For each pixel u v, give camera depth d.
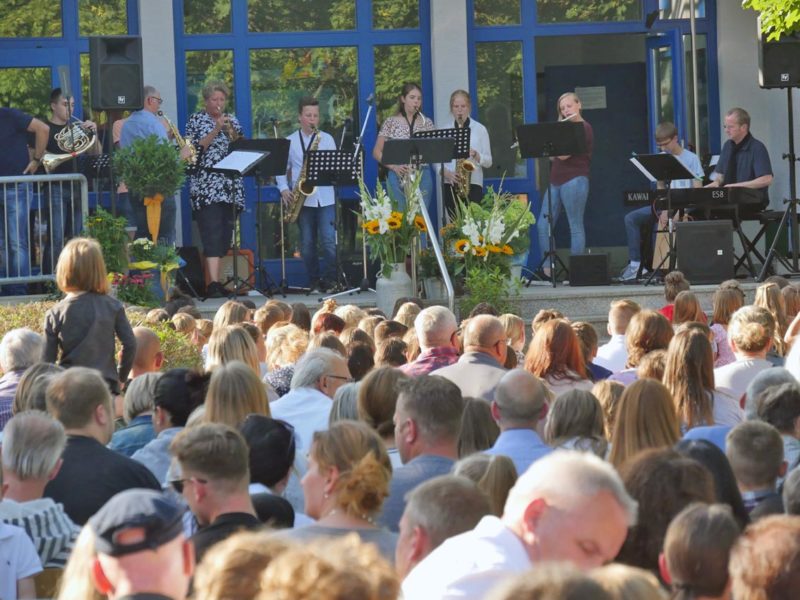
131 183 17.77
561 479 3.84
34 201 17.03
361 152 18.31
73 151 17.52
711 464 5.75
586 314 18.00
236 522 5.24
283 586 2.49
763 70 18.09
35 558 5.68
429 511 4.58
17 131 17.47
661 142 19.44
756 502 5.93
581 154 19.31
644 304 18.05
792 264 19.77
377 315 13.20
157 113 19.11
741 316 9.50
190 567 3.79
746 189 18.55
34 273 17.03
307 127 19.89
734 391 9.32
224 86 19.22
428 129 19.92
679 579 3.97
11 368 9.70
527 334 17.83
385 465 5.44
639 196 19.31
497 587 2.61
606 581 3.00
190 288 18.86
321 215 19.83
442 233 18.39
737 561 3.38
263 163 18.14
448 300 17.55
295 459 7.20
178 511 3.70
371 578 2.49
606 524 3.79
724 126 21.52
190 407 7.76
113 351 10.34
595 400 6.91
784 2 17.03
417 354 10.71
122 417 10.20
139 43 17.34
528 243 18.31
